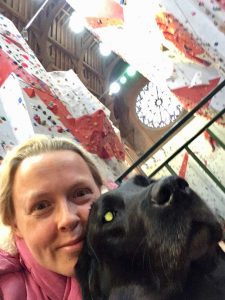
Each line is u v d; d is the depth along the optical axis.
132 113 4.14
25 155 0.41
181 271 0.30
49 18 3.05
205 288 0.32
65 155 0.41
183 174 1.19
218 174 1.26
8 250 0.44
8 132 0.72
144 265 0.32
